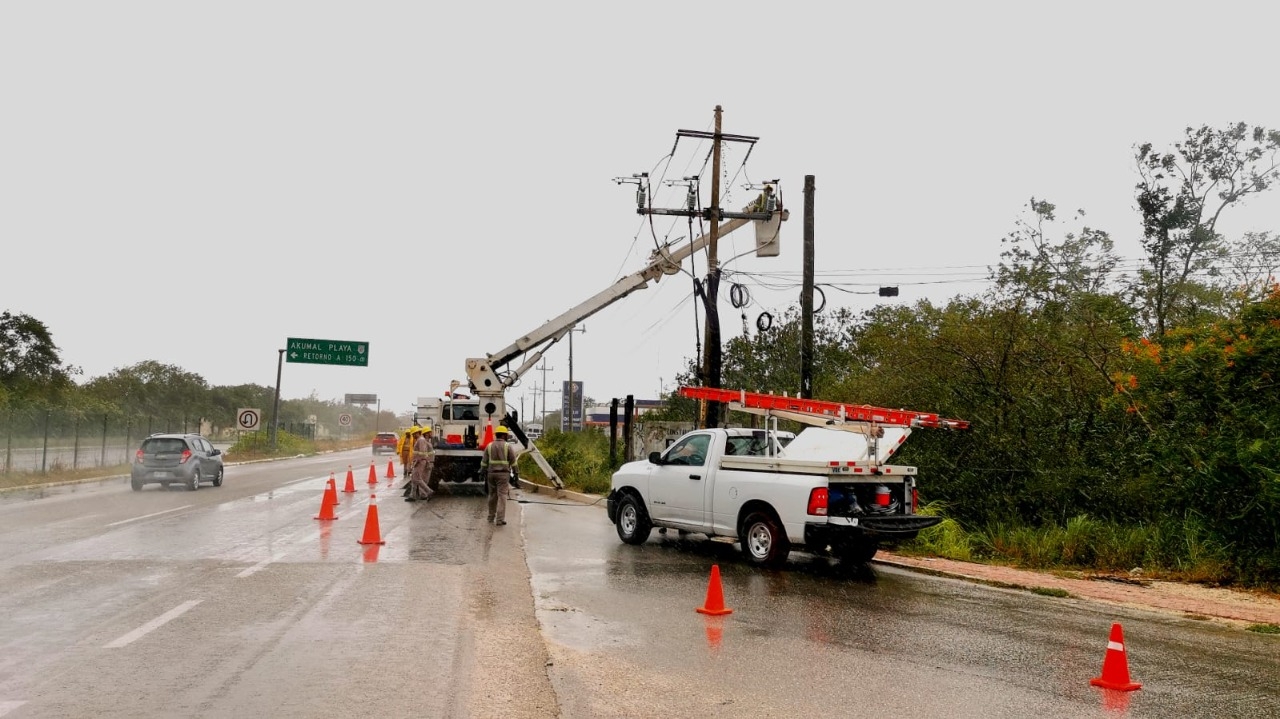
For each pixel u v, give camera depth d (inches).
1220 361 450.9
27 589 365.4
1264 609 368.2
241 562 443.5
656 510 528.7
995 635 314.3
